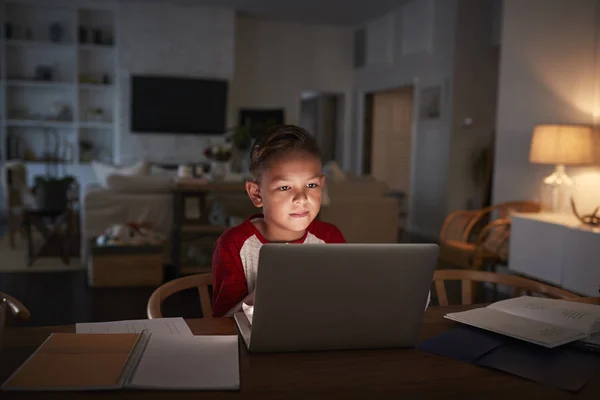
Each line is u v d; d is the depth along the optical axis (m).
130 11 8.54
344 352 0.95
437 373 0.88
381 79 8.97
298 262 0.87
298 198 1.13
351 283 0.91
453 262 4.67
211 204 5.21
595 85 4.02
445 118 7.05
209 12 8.78
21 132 8.96
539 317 1.13
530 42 4.61
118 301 3.95
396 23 8.46
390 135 9.70
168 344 0.95
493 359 0.94
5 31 8.55
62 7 8.87
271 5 8.55
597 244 3.39
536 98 4.56
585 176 4.13
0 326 0.90
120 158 8.79
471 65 6.93
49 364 0.85
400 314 0.95
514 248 4.16
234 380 0.82
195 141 9.02
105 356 0.89
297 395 0.79
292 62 9.84
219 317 1.17
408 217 7.99
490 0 6.91
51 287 4.29
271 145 1.14
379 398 0.79
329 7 8.52
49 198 4.96
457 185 7.00
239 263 1.24
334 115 11.89
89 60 9.15
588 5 4.06
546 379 0.87
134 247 4.36
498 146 4.97
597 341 1.02
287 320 0.91
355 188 5.62
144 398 0.76
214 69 8.90
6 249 5.66
